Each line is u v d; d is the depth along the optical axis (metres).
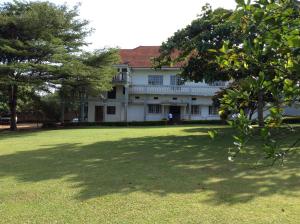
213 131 3.43
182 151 14.34
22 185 8.78
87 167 11.03
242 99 2.54
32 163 11.98
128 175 9.73
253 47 2.32
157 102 44.47
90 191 8.09
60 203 7.23
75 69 30.27
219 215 6.39
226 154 13.28
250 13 2.26
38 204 7.19
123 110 44.03
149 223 6.07
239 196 7.52
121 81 42.84
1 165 11.67
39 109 43.94
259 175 9.48
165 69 43.75
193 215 6.41
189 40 18.09
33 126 37.69
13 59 30.47
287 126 2.73
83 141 18.77
